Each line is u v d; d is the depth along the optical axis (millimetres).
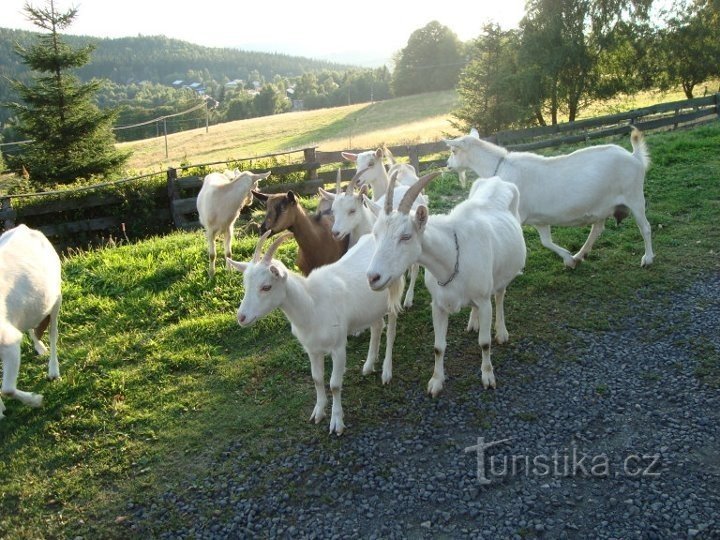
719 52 24656
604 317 6094
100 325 6645
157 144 43969
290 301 4312
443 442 4398
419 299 6828
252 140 42375
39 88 15734
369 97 82500
